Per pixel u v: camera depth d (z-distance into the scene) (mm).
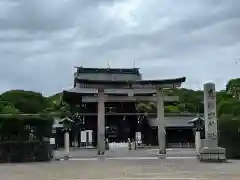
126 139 102938
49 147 45344
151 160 42188
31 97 80625
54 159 46281
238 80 83312
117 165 35500
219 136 43719
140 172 28000
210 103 39906
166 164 35844
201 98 116625
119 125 103812
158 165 34719
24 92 80688
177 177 24062
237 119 43438
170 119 93375
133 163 37906
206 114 40000
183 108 108938
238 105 48344
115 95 59438
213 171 28188
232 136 43281
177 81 54594
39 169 32500
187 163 36938
